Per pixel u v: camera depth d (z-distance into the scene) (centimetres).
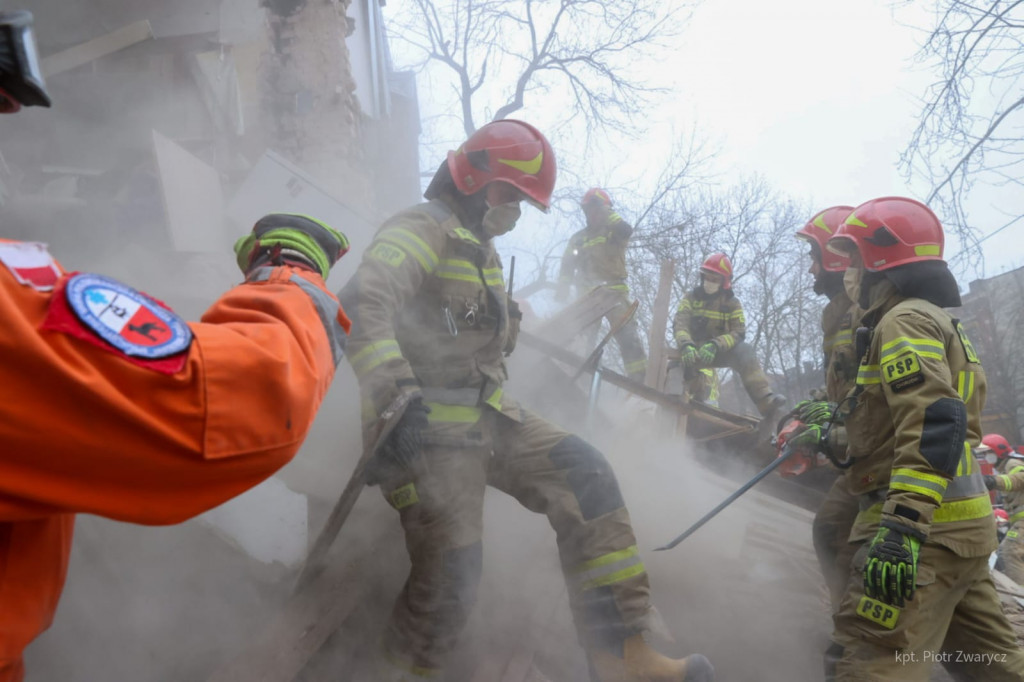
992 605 263
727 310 660
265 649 224
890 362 251
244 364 109
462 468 247
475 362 253
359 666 263
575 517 245
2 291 94
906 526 233
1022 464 710
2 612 108
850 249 300
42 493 101
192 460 106
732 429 517
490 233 269
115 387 100
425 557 241
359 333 225
